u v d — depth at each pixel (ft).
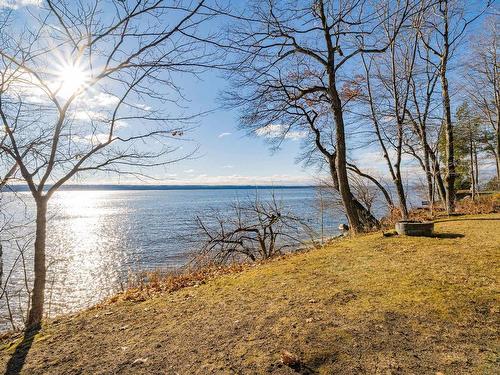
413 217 51.08
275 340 12.28
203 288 20.80
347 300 15.62
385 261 22.48
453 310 13.65
